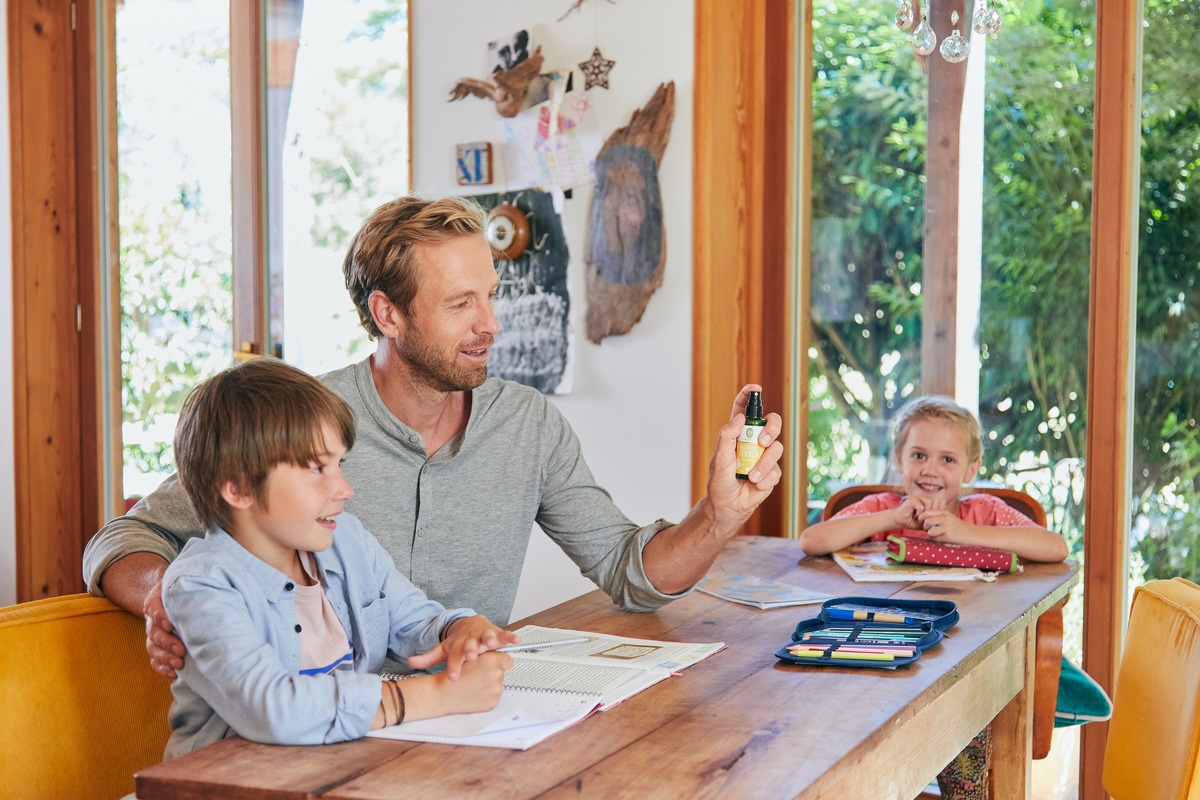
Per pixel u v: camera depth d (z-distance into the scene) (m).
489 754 1.08
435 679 1.20
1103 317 2.55
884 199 2.79
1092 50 2.55
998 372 2.69
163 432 3.77
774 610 1.72
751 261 2.86
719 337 2.83
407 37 3.20
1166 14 2.50
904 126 2.76
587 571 1.79
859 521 2.19
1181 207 2.50
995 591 1.84
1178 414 2.53
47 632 1.44
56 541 3.79
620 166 2.85
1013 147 2.65
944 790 1.92
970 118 2.69
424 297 1.63
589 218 2.90
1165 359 2.53
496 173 3.06
